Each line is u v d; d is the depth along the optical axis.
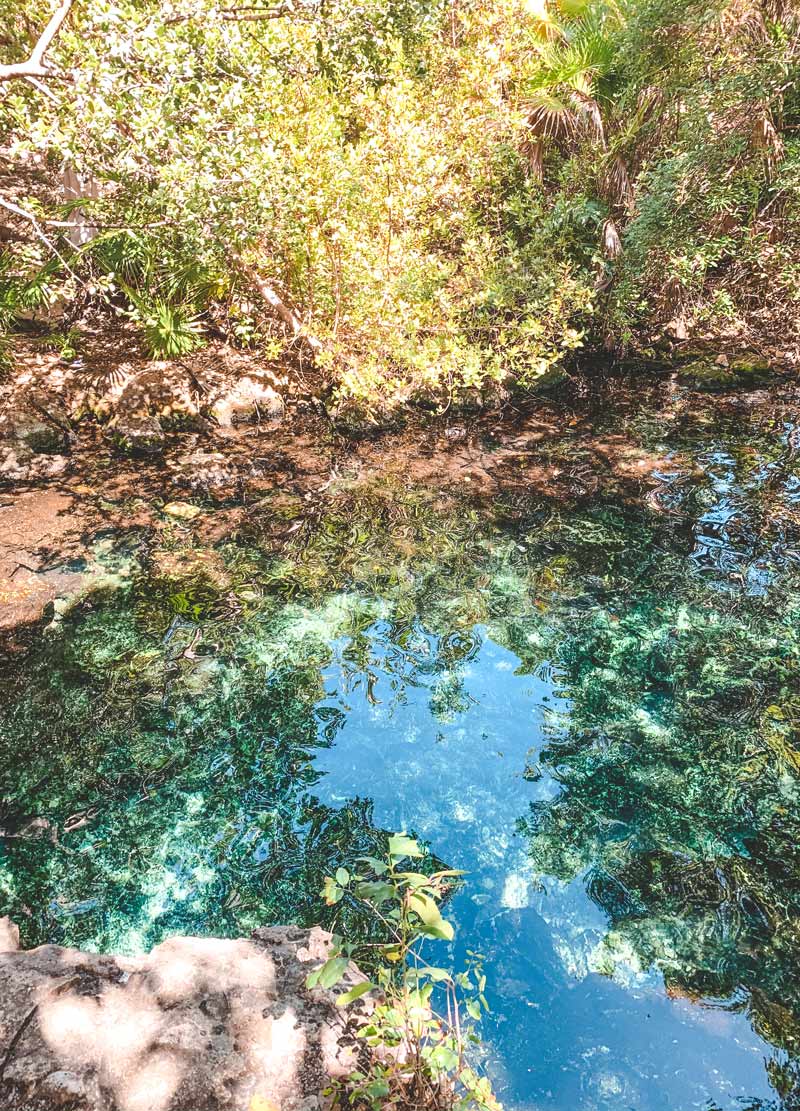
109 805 3.08
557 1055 2.20
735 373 7.02
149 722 3.46
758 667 3.73
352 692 3.66
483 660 3.86
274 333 7.02
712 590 4.28
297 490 5.37
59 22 4.61
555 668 3.80
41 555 4.51
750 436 5.98
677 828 2.95
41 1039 1.69
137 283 6.79
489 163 6.96
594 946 2.53
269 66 5.42
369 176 6.06
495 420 6.45
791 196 7.62
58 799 3.09
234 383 6.38
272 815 3.04
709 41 6.85
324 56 6.66
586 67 6.54
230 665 3.80
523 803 3.09
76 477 5.39
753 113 7.25
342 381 6.11
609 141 7.14
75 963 1.95
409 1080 1.65
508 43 6.64
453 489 5.40
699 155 6.77
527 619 4.14
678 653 3.85
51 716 3.47
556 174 7.50
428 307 6.28
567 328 6.73
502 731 3.45
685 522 4.92
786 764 3.20
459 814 3.05
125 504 5.11
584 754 3.31
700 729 3.40
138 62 4.82
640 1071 2.17
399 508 5.16
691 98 6.78
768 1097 2.10
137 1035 1.71
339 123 6.38
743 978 2.42
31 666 3.72
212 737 3.40
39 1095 1.57
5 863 2.82
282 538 4.82
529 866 2.83
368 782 3.20
